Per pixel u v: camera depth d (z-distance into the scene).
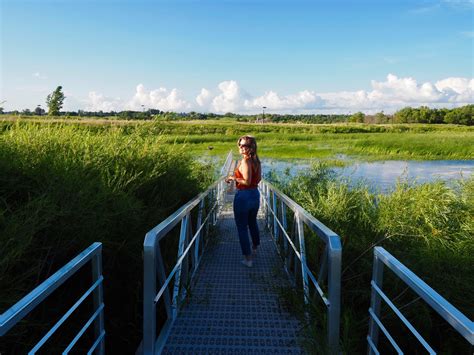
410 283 1.88
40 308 3.15
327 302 2.68
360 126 81.50
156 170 5.23
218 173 11.25
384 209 5.44
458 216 5.45
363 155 29.97
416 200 5.42
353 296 4.39
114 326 3.77
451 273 4.52
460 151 31.33
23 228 2.77
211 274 4.79
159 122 6.29
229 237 6.89
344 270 4.64
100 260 2.43
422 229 5.17
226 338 3.20
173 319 3.43
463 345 3.92
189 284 4.02
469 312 4.08
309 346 2.87
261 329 3.35
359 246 5.05
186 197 6.23
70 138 4.74
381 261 2.47
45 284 1.73
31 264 3.12
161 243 4.74
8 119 4.53
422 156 29.75
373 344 2.56
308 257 4.89
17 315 1.48
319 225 2.98
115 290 4.01
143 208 4.62
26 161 3.73
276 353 2.96
